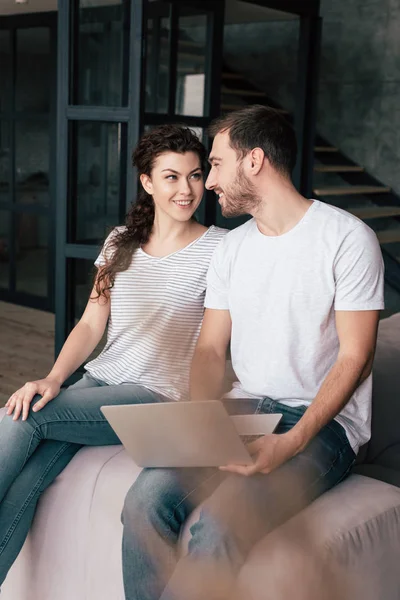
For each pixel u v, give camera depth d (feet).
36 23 18.70
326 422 5.67
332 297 5.94
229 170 6.14
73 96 12.47
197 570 5.13
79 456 6.47
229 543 5.15
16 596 6.71
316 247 5.95
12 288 20.54
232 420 5.33
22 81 19.29
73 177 12.71
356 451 6.14
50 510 6.39
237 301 6.28
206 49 13.32
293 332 6.04
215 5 13.23
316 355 6.04
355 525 5.49
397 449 7.40
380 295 5.94
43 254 19.65
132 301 6.96
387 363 7.57
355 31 20.99
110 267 7.00
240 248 6.36
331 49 21.50
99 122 12.41
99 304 7.26
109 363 7.03
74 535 6.22
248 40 23.49
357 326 5.86
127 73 12.06
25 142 19.52
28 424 6.23
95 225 12.76
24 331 17.57
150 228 7.14
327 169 20.21
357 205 21.25
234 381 7.09
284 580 5.21
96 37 12.19
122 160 12.32
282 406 6.12
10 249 20.35
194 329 6.97
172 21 12.63
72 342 7.10
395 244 20.24
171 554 5.49
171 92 12.91
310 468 5.68
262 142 6.00
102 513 6.06
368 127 21.11
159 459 5.66
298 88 17.34
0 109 19.83
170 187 6.79
